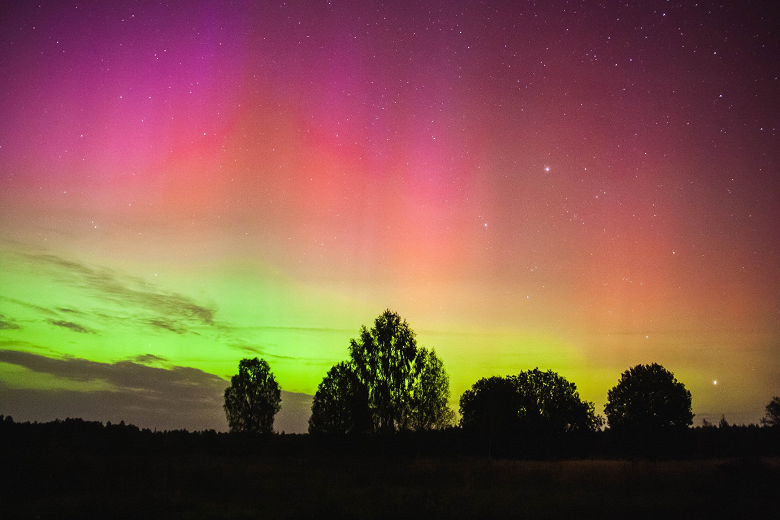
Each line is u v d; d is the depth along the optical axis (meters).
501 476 23.14
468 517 13.76
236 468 27.33
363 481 22.28
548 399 40.34
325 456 35.91
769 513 13.72
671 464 28.23
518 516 13.85
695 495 17.19
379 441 37.66
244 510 15.02
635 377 41.00
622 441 40.06
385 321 44.16
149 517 13.98
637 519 13.38
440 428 44.91
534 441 38.31
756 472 19.27
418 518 13.71
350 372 38.47
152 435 47.66
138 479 21.36
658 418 39.25
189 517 13.96
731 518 13.22
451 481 22.47
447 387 46.44
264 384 49.91
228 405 49.22
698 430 49.59
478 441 39.12
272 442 44.91
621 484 19.94
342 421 36.94
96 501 16.11
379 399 41.84
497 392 39.53
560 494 17.86
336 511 14.36
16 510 15.03
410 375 43.66
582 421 39.38
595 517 13.66
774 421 50.94
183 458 35.19
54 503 16.11
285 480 22.31
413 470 26.53
